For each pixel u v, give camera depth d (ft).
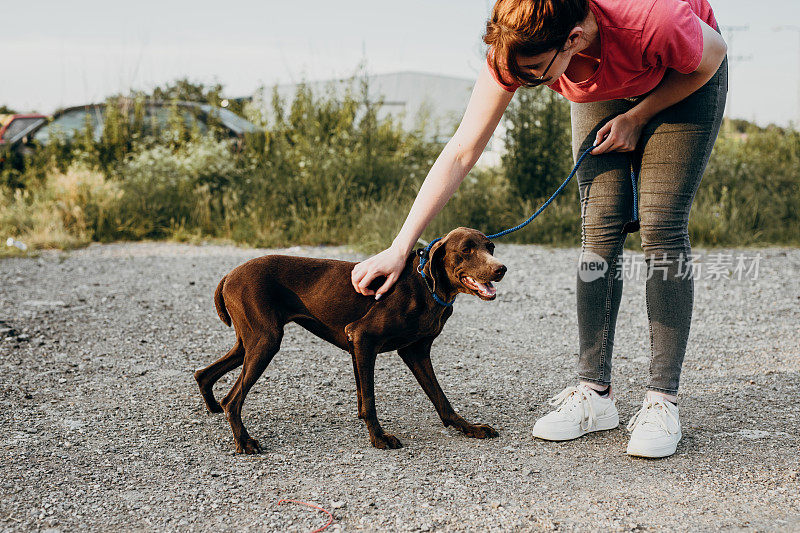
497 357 15.19
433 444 10.30
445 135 41.32
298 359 14.79
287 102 41.91
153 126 41.98
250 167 37.22
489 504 8.27
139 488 8.72
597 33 8.55
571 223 31.96
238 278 10.30
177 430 10.75
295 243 31.30
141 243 32.35
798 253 28.43
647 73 8.99
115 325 17.31
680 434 9.94
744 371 13.97
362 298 10.19
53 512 8.06
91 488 8.70
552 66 8.21
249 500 8.39
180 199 35.55
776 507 8.11
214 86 45.09
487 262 9.52
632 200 10.37
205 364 14.38
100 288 21.68
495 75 8.81
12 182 38.29
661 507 8.16
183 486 8.78
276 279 10.37
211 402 11.50
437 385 10.82
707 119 9.58
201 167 36.76
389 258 9.96
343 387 13.05
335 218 32.83
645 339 16.72
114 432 10.62
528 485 8.82
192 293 21.18
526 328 17.76
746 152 41.16
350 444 10.27
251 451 9.87
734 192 34.27
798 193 34.94
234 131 41.63
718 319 18.38
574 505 8.23
